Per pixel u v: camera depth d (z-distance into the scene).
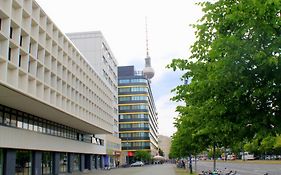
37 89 32.03
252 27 6.71
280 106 7.11
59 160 47.47
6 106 32.19
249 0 6.59
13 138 31.34
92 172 58.03
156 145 199.00
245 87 7.02
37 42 31.41
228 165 71.06
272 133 7.37
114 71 92.56
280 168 51.22
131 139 137.62
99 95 61.38
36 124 39.88
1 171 30.27
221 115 8.21
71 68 42.91
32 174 37.56
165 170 60.16
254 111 7.49
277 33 6.72
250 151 104.06
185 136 26.28
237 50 6.68
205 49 9.12
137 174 46.62
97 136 73.25
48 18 34.75
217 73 7.20
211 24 8.53
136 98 140.88
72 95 43.59
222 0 7.91
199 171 49.84
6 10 25.67
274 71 6.61
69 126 53.62
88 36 73.25
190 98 9.66
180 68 9.44
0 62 24.89
